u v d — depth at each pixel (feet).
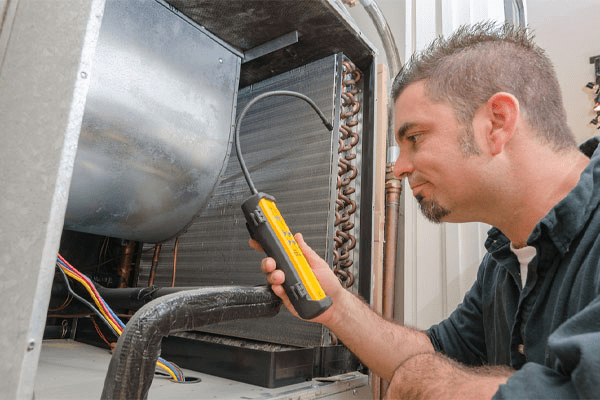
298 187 2.96
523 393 1.14
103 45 2.11
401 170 2.23
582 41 4.03
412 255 4.08
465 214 2.22
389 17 5.09
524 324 2.04
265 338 2.85
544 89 2.02
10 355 1.16
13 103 1.49
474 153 1.96
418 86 2.14
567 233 1.77
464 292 3.69
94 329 3.08
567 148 2.02
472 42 2.16
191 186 2.62
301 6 2.58
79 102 1.33
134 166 2.28
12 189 1.37
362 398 2.65
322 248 2.74
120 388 1.28
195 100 2.60
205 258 3.28
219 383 2.24
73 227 2.38
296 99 3.14
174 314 1.49
